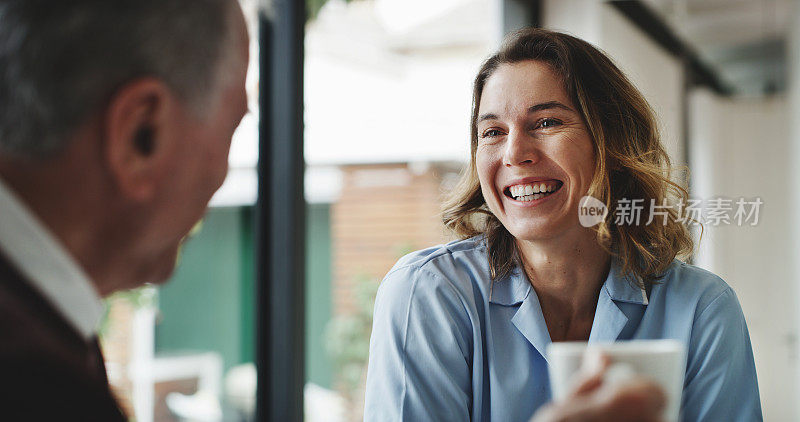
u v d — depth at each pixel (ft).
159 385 8.64
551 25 10.47
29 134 1.58
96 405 1.47
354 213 13.26
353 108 13.42
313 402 11.82
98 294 1.80
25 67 1.58
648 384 1.45
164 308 8.69
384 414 3.33
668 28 11.80
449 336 3.36
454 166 13.73
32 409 1.34
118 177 1.65
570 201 3.31
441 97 13.82
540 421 1.47
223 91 1.83
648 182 3.48
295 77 8.84
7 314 1.43
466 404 3.38
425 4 13.32
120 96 1.61
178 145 1.73
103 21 1.60
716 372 3.39
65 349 1.50
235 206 9.26
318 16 11.42
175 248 1.93
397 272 3.59
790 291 11.03
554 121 3.31
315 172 12.97
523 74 3.33
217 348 9.13
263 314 9.00
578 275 3.51
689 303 3.47
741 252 10.84
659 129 3.72
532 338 3.43
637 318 3.52
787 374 11.06
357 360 12.27
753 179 12.02
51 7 1.59
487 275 3.61
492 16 13.21
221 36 1.79
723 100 12.54
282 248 8.87
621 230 3.49
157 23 1.65
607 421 1.44
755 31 11.85
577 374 1.59
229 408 9.16
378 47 13.71
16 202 1.56
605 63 3.44
